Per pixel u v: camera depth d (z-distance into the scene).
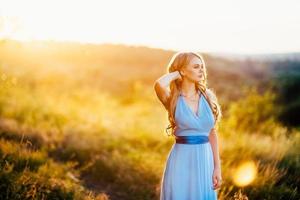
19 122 12.34
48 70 35.84
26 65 21.44
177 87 4.30
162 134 11.69
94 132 12.27
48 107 15.43
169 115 4.36
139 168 8.31
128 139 11.62
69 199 6.24
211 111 4.21
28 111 14.22
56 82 29.31
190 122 4.16
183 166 4.21
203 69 4.23
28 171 6.77
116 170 8.22
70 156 9.25
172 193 4.25
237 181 7.02
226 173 7.31
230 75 79.69
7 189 5.77
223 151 8.74
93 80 48.12
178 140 4.29
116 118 16.45
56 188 6.41
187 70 4.18
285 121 23.12
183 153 4.22
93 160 8.73
